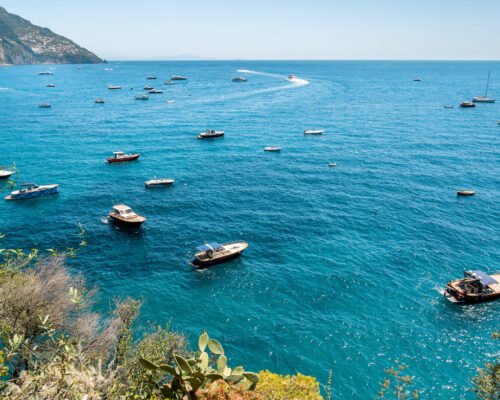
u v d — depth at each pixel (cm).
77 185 7306
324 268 4556
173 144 10556
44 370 991
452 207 6344
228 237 5353
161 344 2161
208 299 4006
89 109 16050
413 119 14000
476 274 4116
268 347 3378
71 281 2564
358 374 3105
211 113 15362
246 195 6938
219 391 1077
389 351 3322
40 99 19025
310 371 3144
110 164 8631
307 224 5750
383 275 4409
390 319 3700
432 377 3064
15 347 1012
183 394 1095
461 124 13050
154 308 3859
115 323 2369
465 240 5222
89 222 5734
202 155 9531
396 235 5384
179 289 4169
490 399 2067
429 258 4762
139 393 1281
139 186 7319
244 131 12194
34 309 1927
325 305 3906
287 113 15312
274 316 3756
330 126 12900
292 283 4269
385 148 10125
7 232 5350
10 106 16450
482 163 8731
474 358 3244
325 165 8750
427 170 8294
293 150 10012
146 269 4528
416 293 4088
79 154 9356
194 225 5709
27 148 9744
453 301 3925
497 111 15638
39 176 7731
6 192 6744
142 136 11412
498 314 3772
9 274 1711
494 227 5612
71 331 2184
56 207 6272
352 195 6925
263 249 5025
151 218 5928
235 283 4275
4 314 1712
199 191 7112
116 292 4078
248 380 1210
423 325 3619
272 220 5891
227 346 3388
